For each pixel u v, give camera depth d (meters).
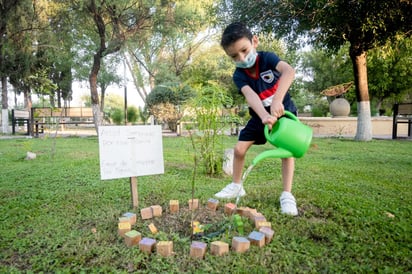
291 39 7.68
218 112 3.14
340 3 5.69
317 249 1.47
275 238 1.58
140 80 13.84
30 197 2.38
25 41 9.69
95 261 1.36
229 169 3.31
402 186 2.75
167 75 12.44
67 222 1.82
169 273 1.26
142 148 2.08
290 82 1.74
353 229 1.71
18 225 1.79
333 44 7.66
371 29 6.50
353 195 2.41
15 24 9.03
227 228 1.67
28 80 11.83
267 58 1.88
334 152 5.31
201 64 16.39
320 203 2.16
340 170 3.53
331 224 1.77
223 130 3.29
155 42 11.98
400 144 6.82
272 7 6.57
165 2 8.38
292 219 1.85
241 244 1.44
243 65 1.85
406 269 1.30
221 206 2.06
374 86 14.41
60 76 17.75
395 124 9.01
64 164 3.87
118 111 6.20
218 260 1.35
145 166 2.09
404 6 5.74
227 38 1.77
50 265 1.33
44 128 10.88
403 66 13.05
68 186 2.73
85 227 1.75
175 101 8.95
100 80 16.83
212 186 2.69
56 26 8.93
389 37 7.00
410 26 6.32
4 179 3.01
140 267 1.33
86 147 5.95
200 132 2.99
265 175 3.24
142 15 8.38
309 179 3.01
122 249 1.45
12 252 1.46
